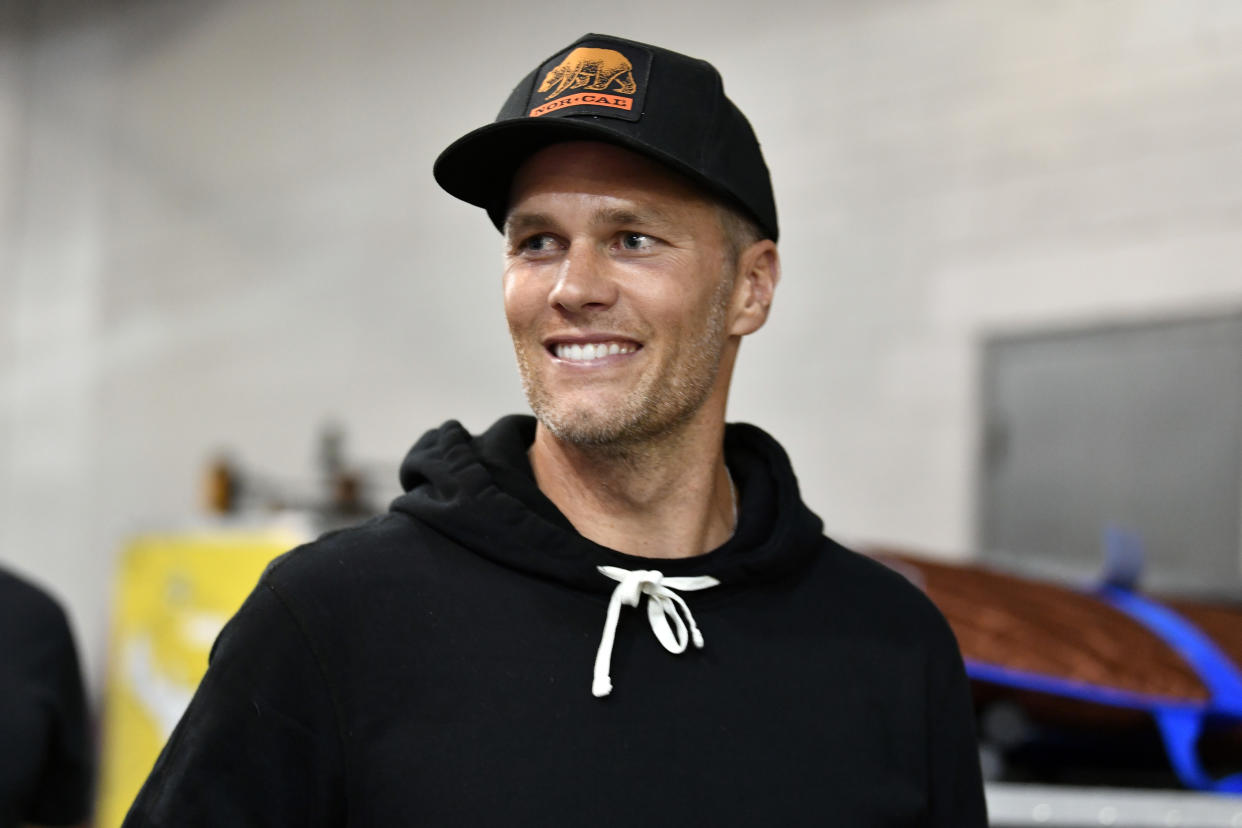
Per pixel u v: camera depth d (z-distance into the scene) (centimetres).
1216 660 169
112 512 552
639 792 93
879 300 359
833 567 113
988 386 338
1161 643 172
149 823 89
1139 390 312
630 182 100
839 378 366
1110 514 314
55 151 593
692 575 103
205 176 540
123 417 556
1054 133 329
